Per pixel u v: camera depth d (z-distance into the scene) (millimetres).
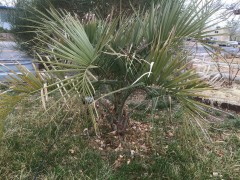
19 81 2021
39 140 3004
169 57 2023
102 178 2354
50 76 2205
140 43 2471
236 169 2531
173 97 2277
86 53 2109
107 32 2164
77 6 5238
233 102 4266
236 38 5070
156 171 2518
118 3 5012
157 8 2617
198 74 2096
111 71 2541
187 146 2861
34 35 5496
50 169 2506
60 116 3381
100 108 3365
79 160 2637
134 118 3758
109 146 2967
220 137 3273
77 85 1959
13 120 3330
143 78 2184
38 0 5395
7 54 5770
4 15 6062
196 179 2379
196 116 2172
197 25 2439
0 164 2529
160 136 3188
